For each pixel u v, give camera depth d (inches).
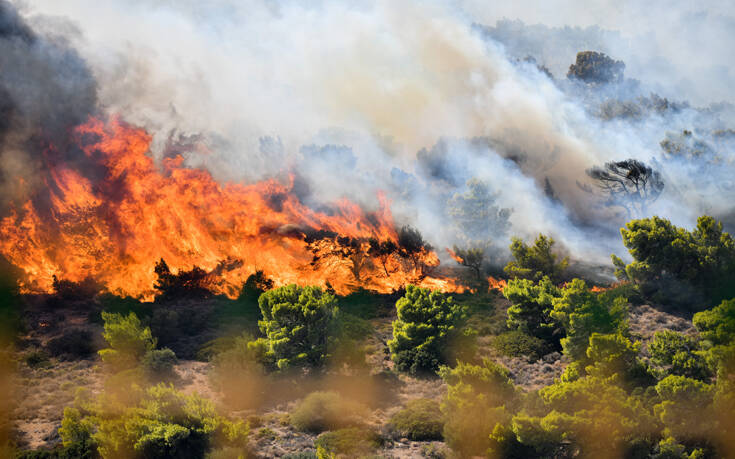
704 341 2091.5
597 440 1656.0
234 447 1802.4
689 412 1662.2
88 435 1793.8
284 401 2297.0
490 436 1752.0
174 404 1865.2
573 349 2391.7
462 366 2070.6
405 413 2094.0
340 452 1827.0
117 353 2551.7
